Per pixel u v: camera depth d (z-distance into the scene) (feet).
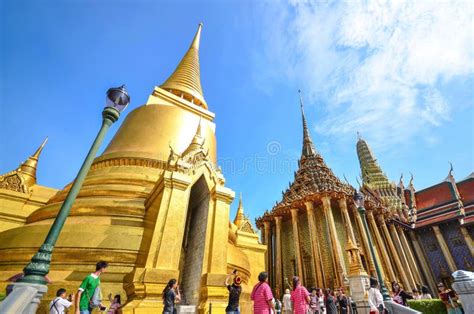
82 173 18.02
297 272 101.96
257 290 20.97
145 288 28.07
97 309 28.12
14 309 13.11
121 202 40.32
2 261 32.78
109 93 21.30
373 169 201.98
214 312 30.42
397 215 141.18
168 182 35.88
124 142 61.21
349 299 50.60
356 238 107.86
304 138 166.91
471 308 23.25
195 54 104.53
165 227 32.71
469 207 134.62
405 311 31.04
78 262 31.42
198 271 35.94
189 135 65.77
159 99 75.00
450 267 125.18
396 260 112.27
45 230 34.40
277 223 120.88
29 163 57.62
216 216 38.73
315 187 121.29
